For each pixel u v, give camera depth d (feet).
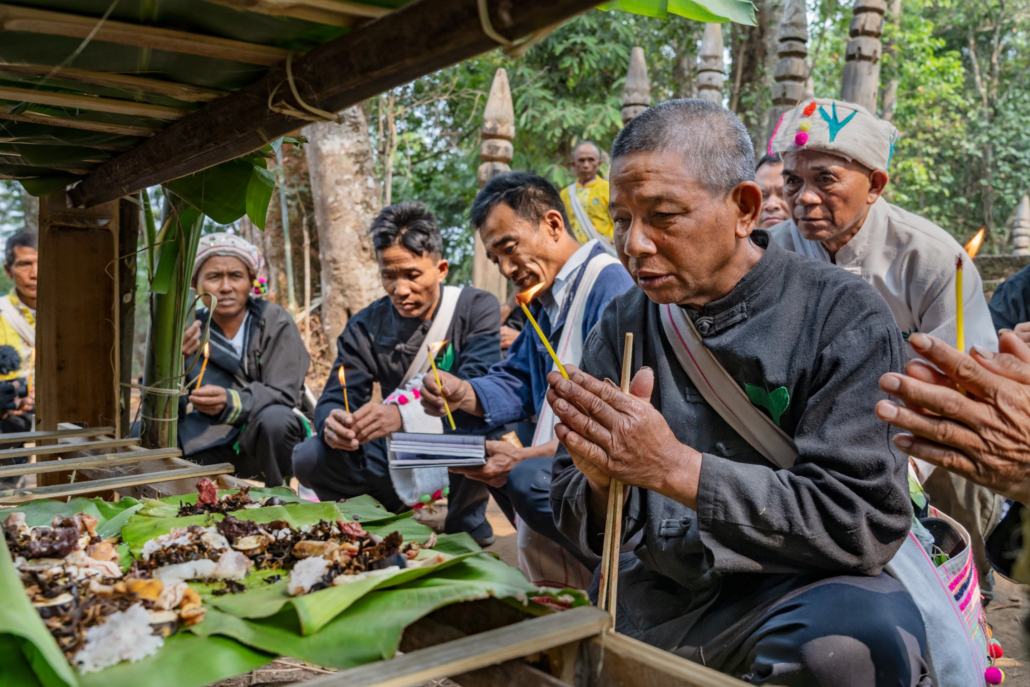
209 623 3.44
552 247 8.09
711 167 4.61
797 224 7.86
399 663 2.78
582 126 29.50
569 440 4.25
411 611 3.36
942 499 9.30
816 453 4.50
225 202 6.46
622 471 4.23
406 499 10.12
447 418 9.86
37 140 5.92
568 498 5.19
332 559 4.01
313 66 3.83
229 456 11.44
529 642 3.01
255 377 11.91
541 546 7.88
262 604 3.60
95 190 6.79
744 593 4.98
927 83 38.65
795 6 17.72
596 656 3.23
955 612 4.77
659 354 5.29
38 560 3.99
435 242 10.57
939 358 3.42
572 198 18.35
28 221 23.89
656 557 5.09
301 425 11.82
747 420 4.96
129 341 7.80
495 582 3.67
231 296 11.67
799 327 4.81
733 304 4.91
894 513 4.46
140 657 3.19
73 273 7.45
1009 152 40.68
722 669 4.88
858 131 7.43
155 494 6.46
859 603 4.31
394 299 10.66
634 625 5.51
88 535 4.65
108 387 7.66
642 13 4.63
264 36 3.85
